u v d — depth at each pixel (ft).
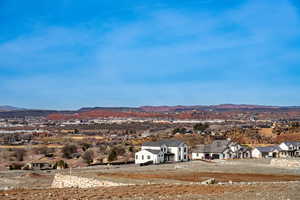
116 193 136.46
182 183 175.32
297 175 236.63
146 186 157.38
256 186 155.33
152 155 411.95
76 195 132.77
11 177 318.65
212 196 128.98
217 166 330.95
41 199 124.67
